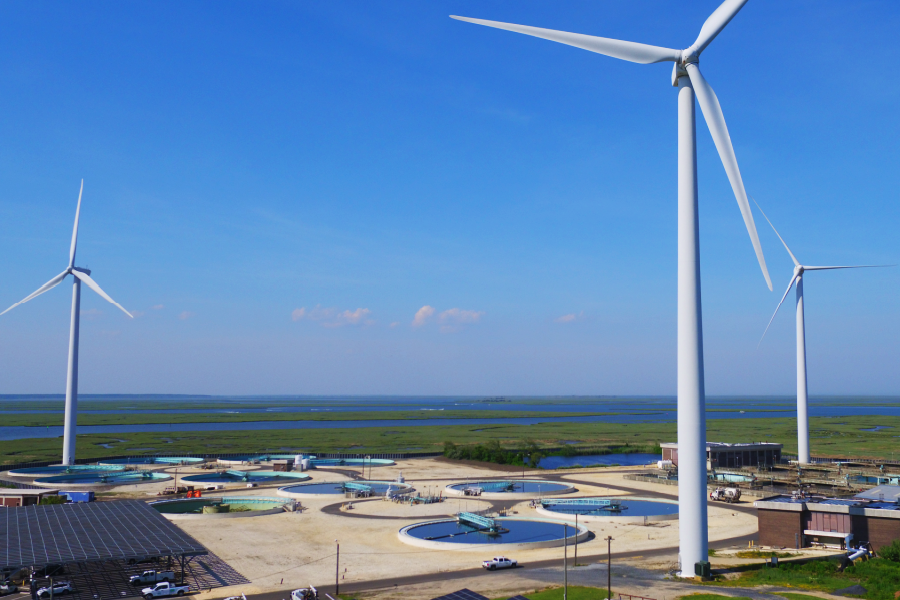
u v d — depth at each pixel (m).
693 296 73.44
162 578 73.69
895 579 70.38
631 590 67.12
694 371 73.44
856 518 85.62
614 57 74.31
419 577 75.94
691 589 67.25
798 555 82.88
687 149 74.44
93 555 70.62
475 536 97.62
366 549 90.75
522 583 71.56
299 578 76.00
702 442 73.81
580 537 95.06
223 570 79.62
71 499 125.31
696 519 73.25
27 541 77.25
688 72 73.75
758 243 72.31
